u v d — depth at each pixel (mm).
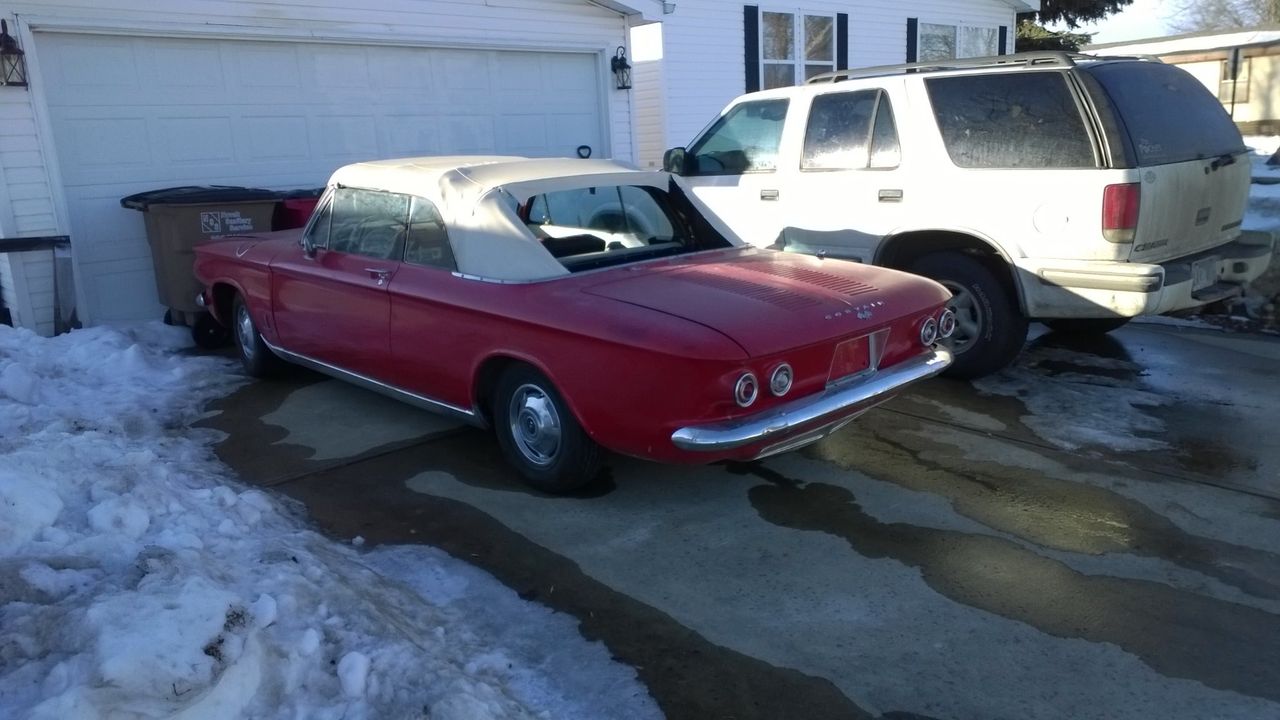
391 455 5316
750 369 3766
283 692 2736
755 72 15406
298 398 6414
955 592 3754
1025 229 5895
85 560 3156
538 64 10734
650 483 4859
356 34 9148
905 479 4855
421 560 4059
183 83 8273
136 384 6629
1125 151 5555
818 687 3174
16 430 5117
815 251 7012
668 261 4988
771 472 4980
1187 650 3340
